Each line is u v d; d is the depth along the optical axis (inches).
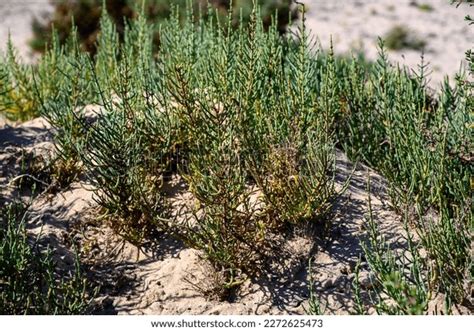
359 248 127.4
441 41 424.2
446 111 161.3
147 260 131.4
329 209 131.8
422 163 136.6
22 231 123.3
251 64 139.3
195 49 167.2
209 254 122.4
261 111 143.3
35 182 146.5
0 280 116.7
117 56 218.8
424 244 121.3
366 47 411.5
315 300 116.3
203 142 132.5
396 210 134.7
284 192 128.6
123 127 135.0
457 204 134.6
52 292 115.3
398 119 154.3
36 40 339.9
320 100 153.6
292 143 131.2
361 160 158.1
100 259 131.3
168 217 136.1
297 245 127.4
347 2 514.0
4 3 496.4
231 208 120.9
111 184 131.8
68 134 143.3
